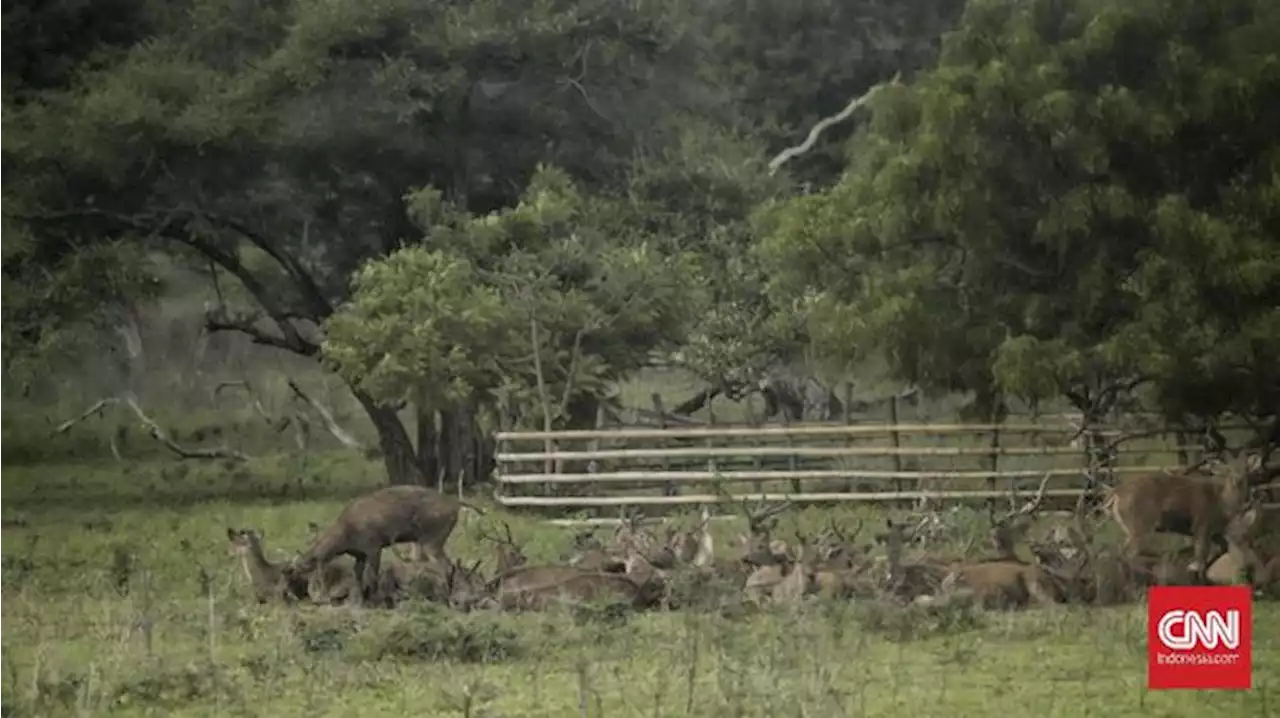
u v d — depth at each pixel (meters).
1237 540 35.47
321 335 68.50
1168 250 40.59
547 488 51.12
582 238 56.91
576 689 25.94
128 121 56.72
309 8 59.94
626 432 50.16
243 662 28.22
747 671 26.08
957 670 27.62
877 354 47.47
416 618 30.05
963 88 41.78
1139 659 28.47
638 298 54.69
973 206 42.09
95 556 43.31
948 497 48.03
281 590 34.16
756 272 58.81
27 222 58.59
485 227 55.94
